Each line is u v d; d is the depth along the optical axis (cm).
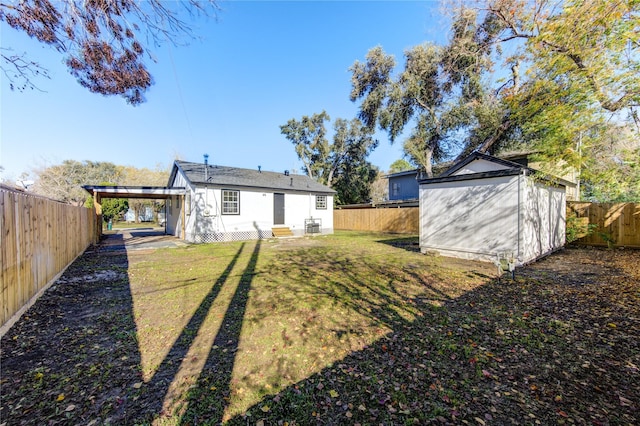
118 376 249
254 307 427
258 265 756
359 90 1927
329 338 322
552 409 205
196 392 227
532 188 772
